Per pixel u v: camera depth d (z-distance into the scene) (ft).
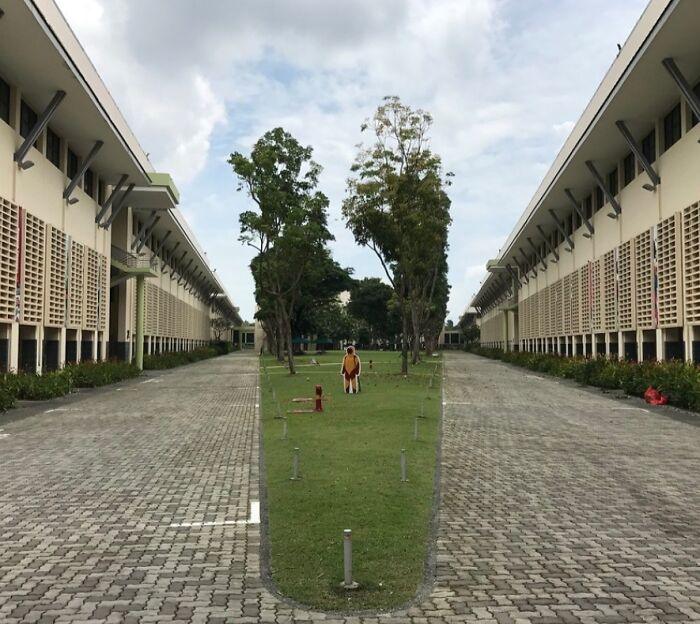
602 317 96.22
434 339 229.66
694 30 54.95
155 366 123.85
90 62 68.54
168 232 144.15
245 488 26.55
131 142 89.56
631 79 64.39
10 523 21.68
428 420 45.57
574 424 45.70
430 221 92.48
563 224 126.21
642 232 78.33
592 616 14.10
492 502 24.07
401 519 21.03
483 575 16.62
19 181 65.67
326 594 15.25
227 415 51.78
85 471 29.96
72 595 15.49
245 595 15.39
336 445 34.60
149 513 22.84
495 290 239.71
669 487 26.50
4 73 63.36
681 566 17.35
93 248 94.22
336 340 333.01
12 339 63.72
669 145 72.28
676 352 69.26
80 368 79.36
